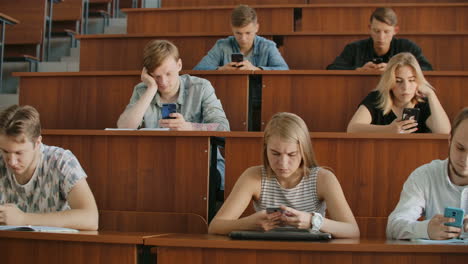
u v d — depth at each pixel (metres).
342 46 3.64
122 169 2.18
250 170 1.82
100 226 2.17
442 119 2.53
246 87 2.89
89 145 2.21
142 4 5.28
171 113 2.44
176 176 2.13
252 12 3.38
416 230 1.50
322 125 2.85
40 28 4.79
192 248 1.29
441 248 1.22
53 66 4.73
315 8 4.09
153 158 2.16
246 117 2.89
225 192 2.13
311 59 3.66
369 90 2.84
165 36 3.69
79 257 1.33
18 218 1.61
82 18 5.04
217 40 3.61
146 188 2.15
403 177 2.08
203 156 2.12
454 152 1.60
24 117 1.69
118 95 2.95
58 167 1.82
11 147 1.68
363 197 2.08
